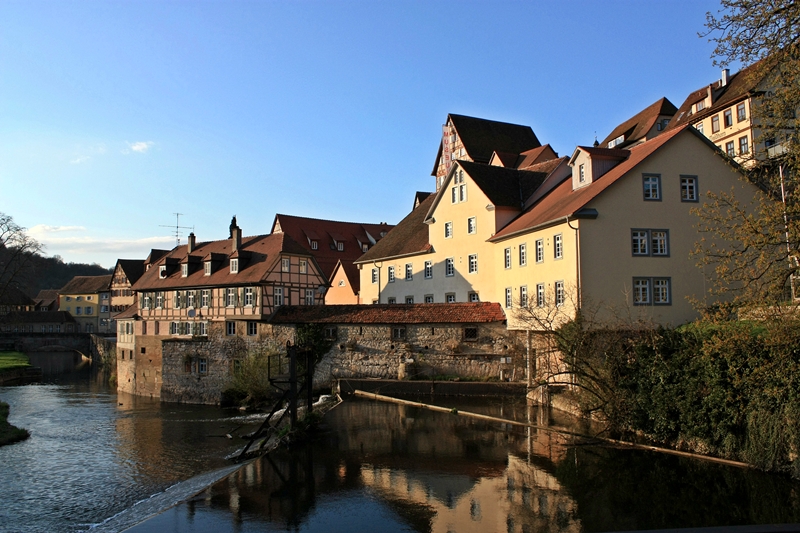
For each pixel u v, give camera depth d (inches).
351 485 592.1
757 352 569.6
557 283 1040.2
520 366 1181.1
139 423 1306.6
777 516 465.1
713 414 615.5
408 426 869.8
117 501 748.6
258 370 1414.9
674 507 494.6
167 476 866.1
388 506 527.8
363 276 1893.5
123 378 2021.4
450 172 1534.2
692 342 656.4
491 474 613.3
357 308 1400.1
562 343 834.8
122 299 3388.3
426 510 514.3
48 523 666.8
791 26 545.3
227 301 1764.3
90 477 868.6
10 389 1998.0
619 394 742.5
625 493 534.6
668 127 2052.2
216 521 500.7
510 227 1294.3
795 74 563.5
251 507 534.6
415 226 1813.5
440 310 1316.4
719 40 586.6
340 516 506.3
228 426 1236.5
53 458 987.9
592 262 964.6
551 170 1437.0
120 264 3410.4
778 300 554.6
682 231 996.6
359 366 1354.6
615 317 890.7
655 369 691.4
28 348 3353.8
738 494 514.3
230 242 1971.0
